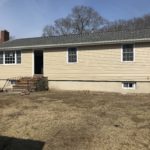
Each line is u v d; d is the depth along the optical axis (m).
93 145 8.56
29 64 23.70
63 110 12.99
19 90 21.28
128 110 12.70
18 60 24.30
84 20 61.19
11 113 12.73
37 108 13.68
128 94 18.84
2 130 10.37
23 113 12.62
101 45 20.36
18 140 9.33
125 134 9.27
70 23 61.56
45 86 22.66
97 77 20.59
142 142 8.62
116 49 19.80
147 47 18.62
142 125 10.16
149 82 18.64
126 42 19.14
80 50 21.27
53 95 18.78
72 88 21.75
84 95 18.52
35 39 26.50
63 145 8.71
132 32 20.81
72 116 11.67
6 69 24.89
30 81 21.80
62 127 10.21
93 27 61.03
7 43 26.73
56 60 22.45
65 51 22.00
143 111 12.41
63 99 16.61
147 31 20.28
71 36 24.45
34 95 18.97
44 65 23.06
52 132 9.79
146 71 18.70
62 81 22.22
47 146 8.72
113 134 9.30
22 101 16.09
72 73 21.70
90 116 11.62
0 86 25.14
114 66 19.91
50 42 23.12
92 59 20.78
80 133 9.53
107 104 14.45
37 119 11.41
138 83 19.05
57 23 62.19
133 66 19.17
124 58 19.55
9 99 17.06
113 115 11.74
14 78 24.31
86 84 21.16
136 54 19.03
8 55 24.81
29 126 10.58
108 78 20.16
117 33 21.59
